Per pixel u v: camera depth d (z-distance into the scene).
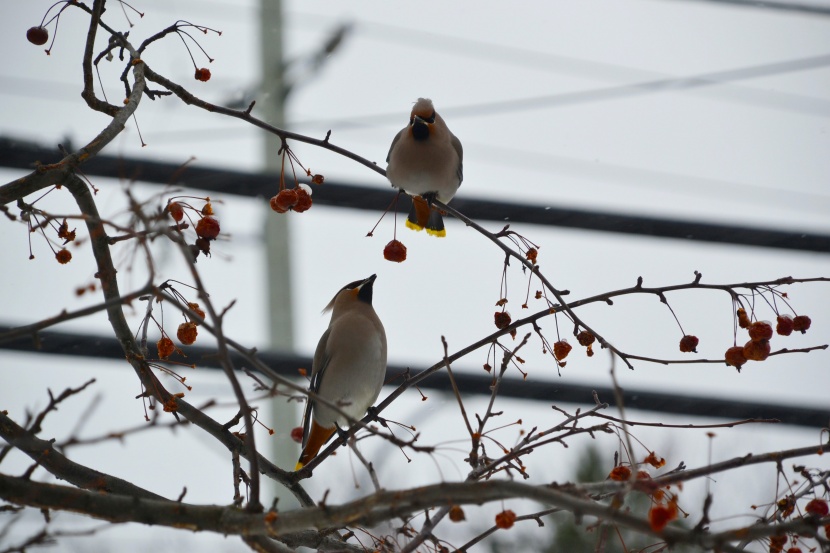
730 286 8.77
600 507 6.02
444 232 12.20
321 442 10.61
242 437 8.91
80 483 8.50
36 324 6.51
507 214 14.58
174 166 13.95
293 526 6.76
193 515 6.95
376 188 14.40
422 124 11.59
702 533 5.95
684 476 6.69
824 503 7.45
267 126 9.29
